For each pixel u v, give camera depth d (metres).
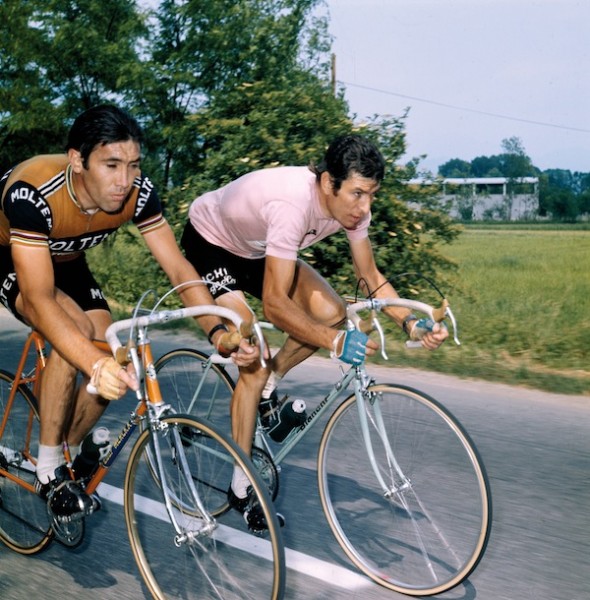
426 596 2.80
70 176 2.72
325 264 8.97
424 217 9.58
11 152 16.25
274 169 3.21
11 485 3.30
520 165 78.12
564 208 70.69
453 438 2.76
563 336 7.62
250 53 12.30
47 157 2.81
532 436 4.71
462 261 21.12
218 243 3.48
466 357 6.84
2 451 3.30
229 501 2.91
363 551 2.99
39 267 2.68
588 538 3.31
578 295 12.22
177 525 2.59
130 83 12.96
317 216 3.02
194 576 2.70
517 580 2.95
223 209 3.36
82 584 2.93
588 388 5.71
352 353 2.75
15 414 3.31
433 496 2.83
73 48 13.30
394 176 9.23
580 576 2.98
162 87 12.62
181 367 3.75
